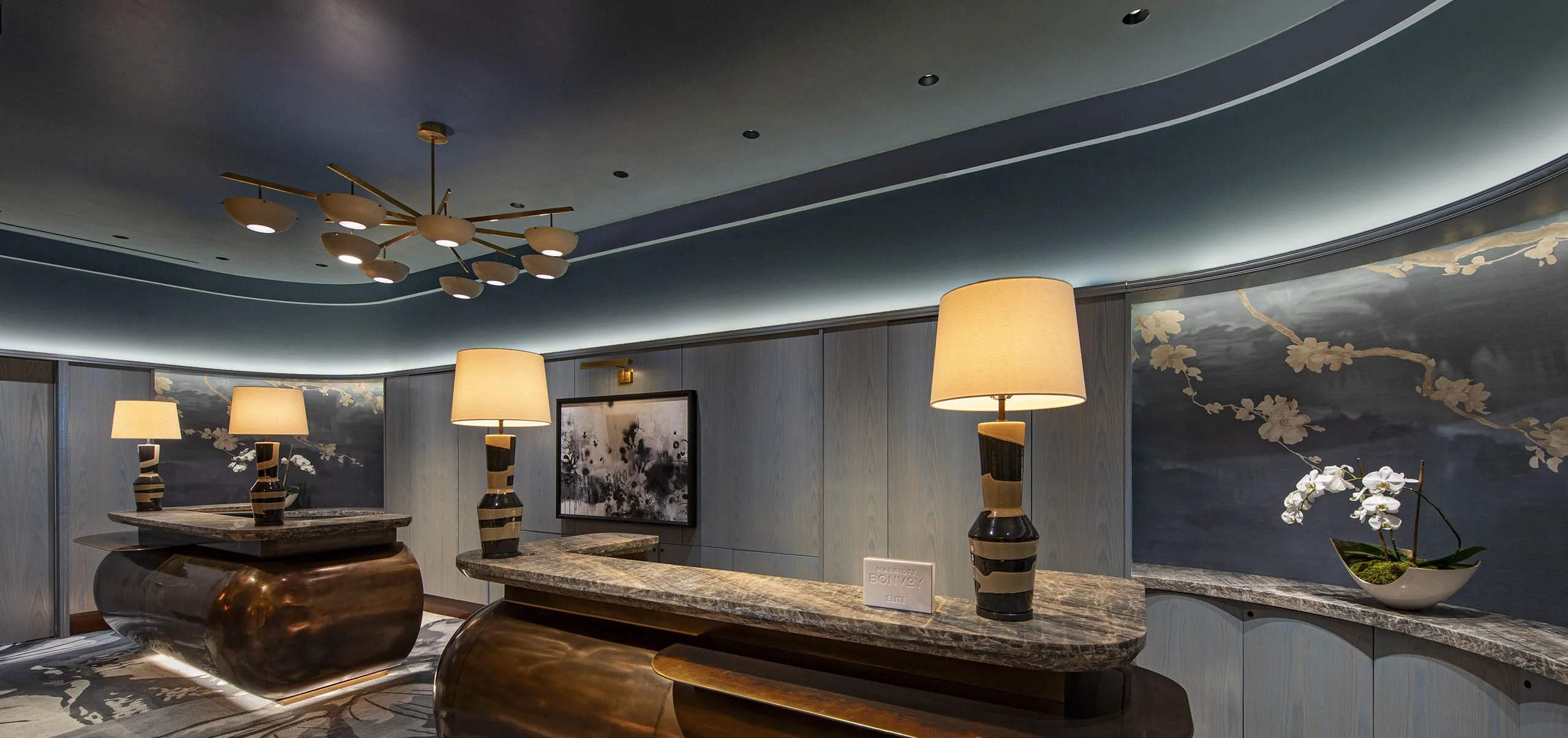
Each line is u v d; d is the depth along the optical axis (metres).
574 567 2.59
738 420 4.73
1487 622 2.34
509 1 2.51
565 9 2.56
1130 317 3.40
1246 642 2.94
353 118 3.41
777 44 2.82
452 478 6.30
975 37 2.78
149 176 4.10
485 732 2.46
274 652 3.68
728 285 4.89
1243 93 3.04
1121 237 3.43
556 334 5.92
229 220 4.96
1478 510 2.52
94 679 4.37
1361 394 2.88
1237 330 3.29
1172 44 2.84
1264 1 2.55
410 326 6.96
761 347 4.67
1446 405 2.62
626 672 2.27
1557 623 2.29
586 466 5.46
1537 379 2.36
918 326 4.04
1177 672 3.13
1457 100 2.41
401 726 3.62
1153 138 3.36
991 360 1.56
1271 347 3.18
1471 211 2.31
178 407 6.22
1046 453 3.57
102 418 5.73
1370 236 2.62
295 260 6.11
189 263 6.18
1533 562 2.36
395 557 4.30
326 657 3.86
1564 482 2.28
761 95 3.25
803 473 4.41
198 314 6.44
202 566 4.09
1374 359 2.85
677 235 5.06
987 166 3.80
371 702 3.95
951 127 3.62
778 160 4.02
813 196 4.40
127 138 3.59
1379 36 2.62
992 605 1.71
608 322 5.59
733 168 4.13
